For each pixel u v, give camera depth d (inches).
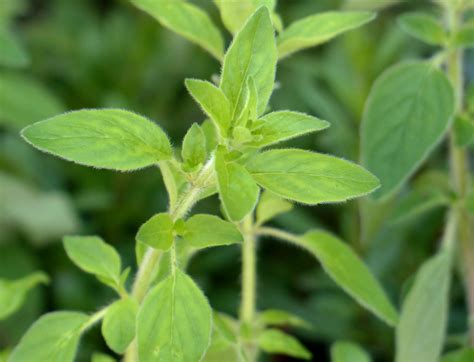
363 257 13.8
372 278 10.2
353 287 10.1
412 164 10.7
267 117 8.7
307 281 14.3
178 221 8.7
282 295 14.4
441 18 14.1
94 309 14.3
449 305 13.7
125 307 9.2
